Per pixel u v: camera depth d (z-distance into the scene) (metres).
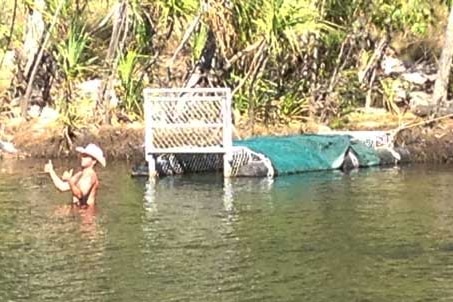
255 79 33.03
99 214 21.89
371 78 35.88
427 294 15.79
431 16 37.41
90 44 33.66
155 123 27.45
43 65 34.31
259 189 25.56
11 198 23.80
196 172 28.47
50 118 33.09
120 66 32.44
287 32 31.83
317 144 29.58
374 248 18.67
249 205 23.19
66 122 31.16
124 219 21.39
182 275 16.81
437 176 27.91
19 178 26.92
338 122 33.62
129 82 32.59
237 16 32.19
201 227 20.55
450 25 34.31
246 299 15.52
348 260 17.80
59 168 28.77
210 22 32.06
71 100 31.83
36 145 31.25
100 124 32.22
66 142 31.05
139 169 27.56
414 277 16.75
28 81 33.81
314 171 28.95
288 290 15.98
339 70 34.97
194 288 16.08
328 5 34.50
